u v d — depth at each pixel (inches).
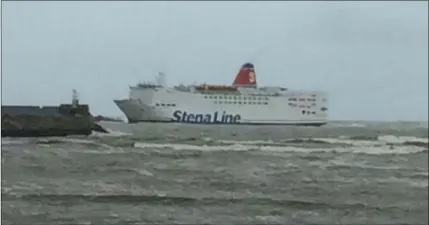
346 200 2508.6
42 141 1875.0
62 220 1772.9
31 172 1734.7
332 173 2790.4
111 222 1920.5
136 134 2615.7
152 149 2586.1
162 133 2768.2
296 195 2399.1
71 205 1868.8
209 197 2194.9
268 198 2272.4
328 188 2573.8
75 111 2135.8
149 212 2021.4
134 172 2356.1
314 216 2256.4
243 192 2351.1
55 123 1956.2
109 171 2244.1
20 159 1685.5
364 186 2704.2
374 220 2429.9
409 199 2719.0
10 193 1565.0
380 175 2824.8
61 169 1932.8
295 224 2075.5
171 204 2121.1
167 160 2546.8
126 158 2401.6
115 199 2042.3
